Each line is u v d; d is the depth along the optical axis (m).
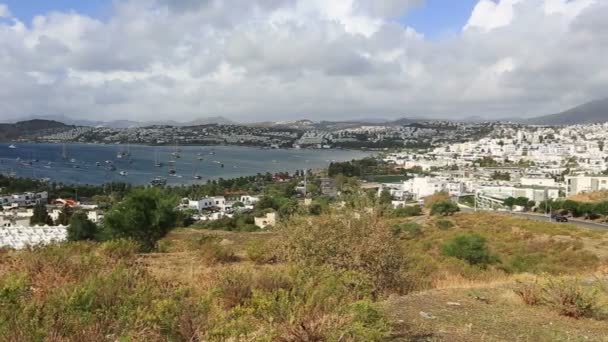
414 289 8.76
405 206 71.00
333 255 8.66
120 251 11.25
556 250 26.86
